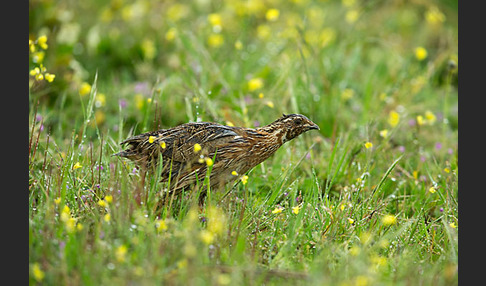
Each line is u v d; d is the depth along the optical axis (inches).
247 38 698.2
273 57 642.2
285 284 315.9
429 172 452.8
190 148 402.6
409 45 731.4
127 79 621.3
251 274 308.7
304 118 426.9
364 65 698.2
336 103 581.9
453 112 607.2
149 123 525.3
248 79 598.2
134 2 775.1
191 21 728.3
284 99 555.2
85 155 435.8
